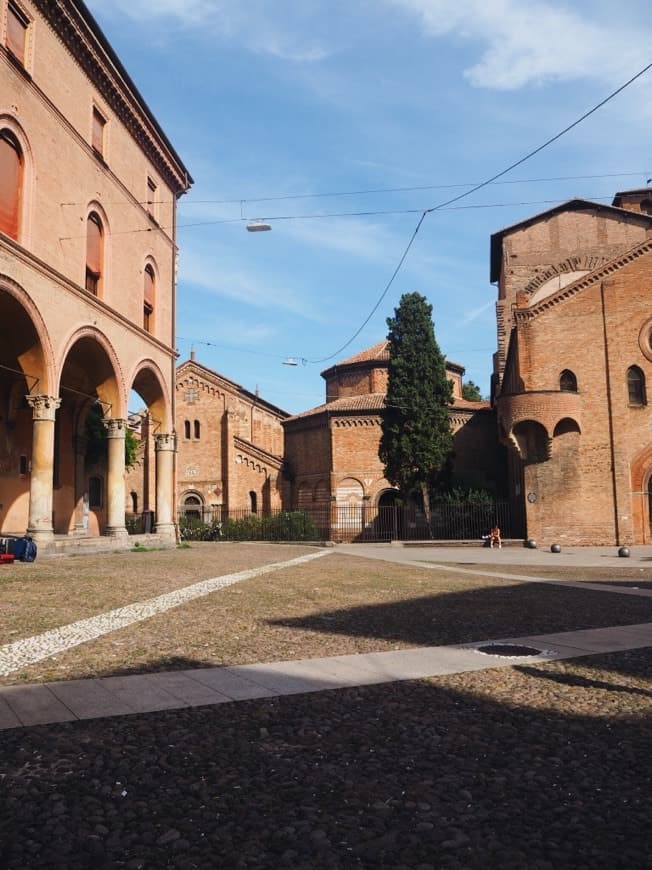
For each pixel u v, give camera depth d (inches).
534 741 214.5
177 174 1325.0
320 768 190.1
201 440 2015.3
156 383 1230.9
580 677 296.0
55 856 142.3
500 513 1541.6
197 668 300.0
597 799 171.5
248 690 266.2
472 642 368.5
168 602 494.9
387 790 176.2
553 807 166.9
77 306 927.7
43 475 846.5
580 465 1318.9
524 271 1742.1
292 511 1883.6
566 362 1348.4
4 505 1046.4
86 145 972.6
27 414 1108.5
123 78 1061.1
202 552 1116.5
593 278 1354.6
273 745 207.5
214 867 138.9
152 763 192.2
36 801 167.2
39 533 839.1
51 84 884.0
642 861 141.5
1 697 251.8
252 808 165.0
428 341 1669.5
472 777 185.0
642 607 509.7
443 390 1662.2
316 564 921.5
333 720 232.1
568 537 1310.3
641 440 1305.4
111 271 1049.5
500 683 283.6
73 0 898.1
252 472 1959.9
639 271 1337.4
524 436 1343.5
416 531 1679.4
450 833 153.5
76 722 226.7
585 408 1328.7
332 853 144.3
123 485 1071.0
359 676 289.9
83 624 398.0
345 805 167.2
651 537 1295.5
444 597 561.6
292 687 271.4
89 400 1261.1
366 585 648.4
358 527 1814.7
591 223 1718.8
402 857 143.0
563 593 598.9
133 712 237.0
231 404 2015.3
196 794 172.6
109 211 1048.2
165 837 150.1
